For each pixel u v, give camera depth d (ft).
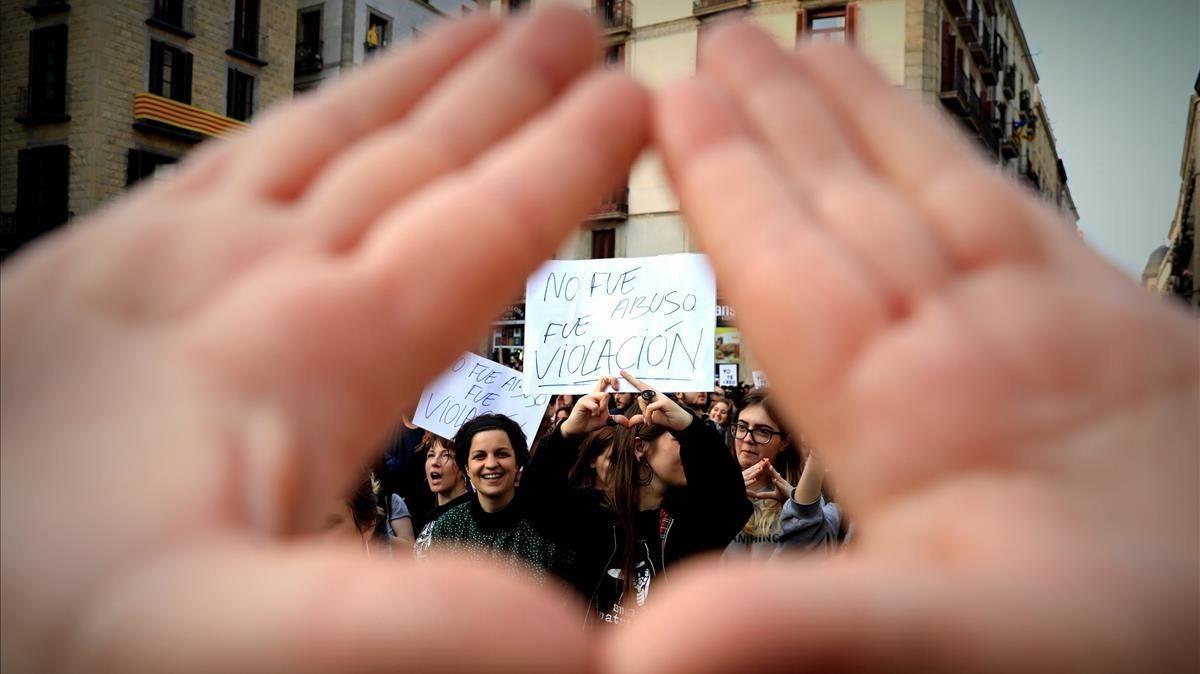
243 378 1.58
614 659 0.88
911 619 0.93
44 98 58.65
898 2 57.47
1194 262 81.05
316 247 1.89
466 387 13.92
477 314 1.91
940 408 1.64
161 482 1.28
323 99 2.29
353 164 2.04
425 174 2.07
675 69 64.08
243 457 1.45
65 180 57.77
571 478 9.36
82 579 1.12
